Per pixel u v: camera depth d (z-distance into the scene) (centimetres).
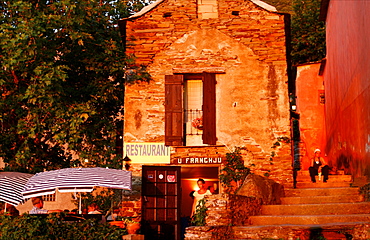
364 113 1454
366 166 1445
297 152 2402
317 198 1480
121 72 1708
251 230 1240
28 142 1628
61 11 1691
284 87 1636
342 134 1908
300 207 1398
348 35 1734
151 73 1667
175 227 1588
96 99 1692
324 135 2394
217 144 1619
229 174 1589
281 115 1625
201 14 1697
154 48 1677
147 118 1645
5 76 1591
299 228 1218
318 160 1752
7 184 1323
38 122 1584
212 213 1294
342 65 1891
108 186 1244
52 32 1630
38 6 1684
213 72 1648
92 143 1761
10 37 1504
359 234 1173
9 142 1634
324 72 2409
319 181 1709
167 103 1636
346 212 1370
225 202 1284
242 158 1611
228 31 1675
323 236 1202
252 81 1645
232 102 1638
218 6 1691
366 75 1409
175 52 1672
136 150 1630
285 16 1666
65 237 1251
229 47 1666
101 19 1853
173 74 1659
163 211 1599
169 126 1623
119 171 1351
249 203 1384
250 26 1672
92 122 1770
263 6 1672
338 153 2027
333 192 1539
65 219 1327
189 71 1650
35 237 1227
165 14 1694
